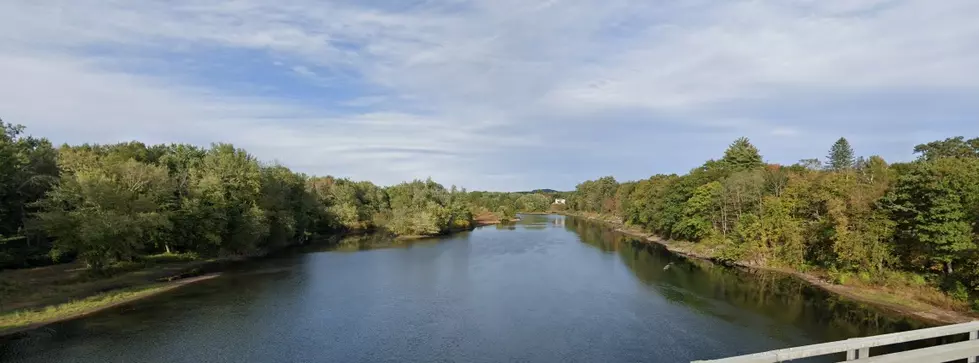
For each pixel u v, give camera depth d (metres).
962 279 41.34
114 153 73.81
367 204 128.00
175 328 35.56
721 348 31.88
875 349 31.28
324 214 106.19
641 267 63.75
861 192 51.00
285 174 96.69
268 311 40.34
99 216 47.91
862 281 48.31
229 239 69.31
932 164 48.44
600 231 126.38
